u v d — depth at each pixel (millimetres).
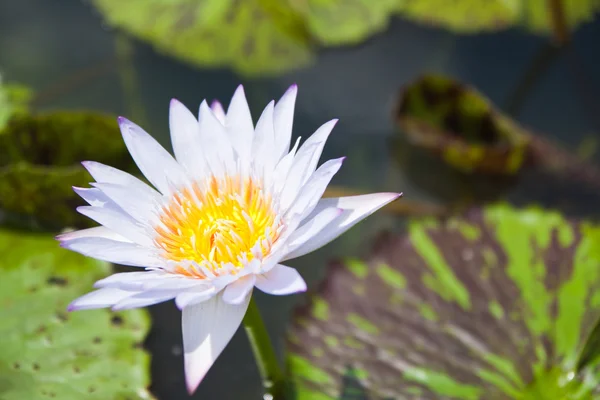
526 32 1101
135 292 839
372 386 893
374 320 919
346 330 916
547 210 995
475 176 1019
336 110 1041
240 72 1062
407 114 1024
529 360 896
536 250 942
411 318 918
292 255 849
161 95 1044
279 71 1063
